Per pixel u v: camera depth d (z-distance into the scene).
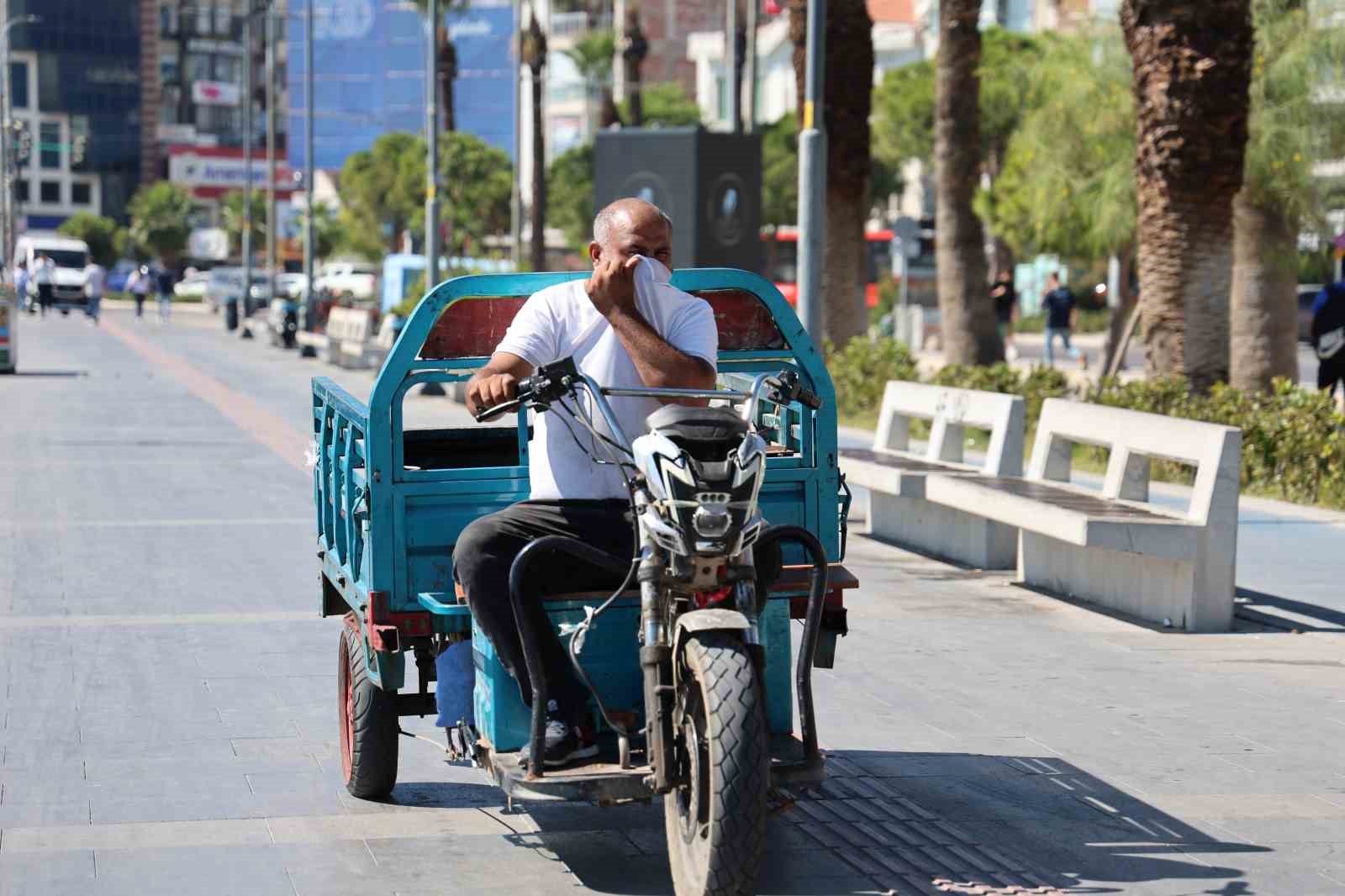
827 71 44.62
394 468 10.25
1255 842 10.85
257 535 23.72
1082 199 48.38
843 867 10.30
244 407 45.94
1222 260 32.25
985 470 22.27
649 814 11.43
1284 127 39.38
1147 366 33.00
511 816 11.39
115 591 19.38
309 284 80.38
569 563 9.55
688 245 43.44
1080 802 11.70
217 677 15.27
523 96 189.00
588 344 9.85
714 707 8.56
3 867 10.21
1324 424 28.33
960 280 43.91
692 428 8.81
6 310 58.84
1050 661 16.20
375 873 10.19
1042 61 50.25
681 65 181.25
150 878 10.07
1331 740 13.41
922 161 120.19
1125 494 19.39
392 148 149.50
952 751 12.98
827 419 10.74
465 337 10.73
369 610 10.34
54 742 13.09
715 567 8.88
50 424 39.97
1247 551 22.31
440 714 10.22
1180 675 15.61
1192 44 31.70
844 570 10.81
